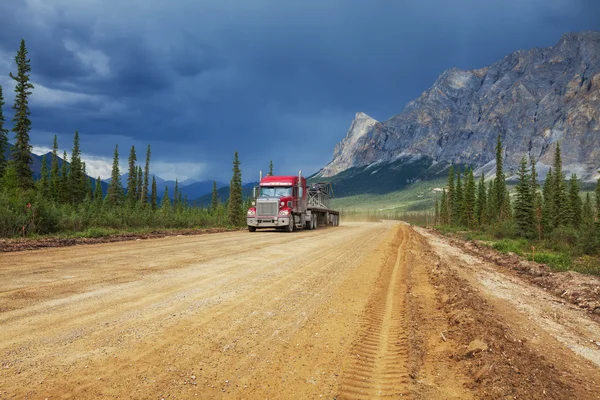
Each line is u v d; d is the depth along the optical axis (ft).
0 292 18.12
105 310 15.83
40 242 40.27
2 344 11.61
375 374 11.07
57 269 24.98
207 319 15.28
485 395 9.84
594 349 14.92
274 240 55.01
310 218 97.66
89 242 43.50
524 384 10.41
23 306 15.90
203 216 108.88
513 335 15.48
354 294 21.72
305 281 24.56
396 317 17.56
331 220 130.62
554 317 19.84
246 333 13.88
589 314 21.40
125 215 74.49
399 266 34.68
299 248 44.65
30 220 49.62
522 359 12.29
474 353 12.58
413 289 24.23
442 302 20.51
